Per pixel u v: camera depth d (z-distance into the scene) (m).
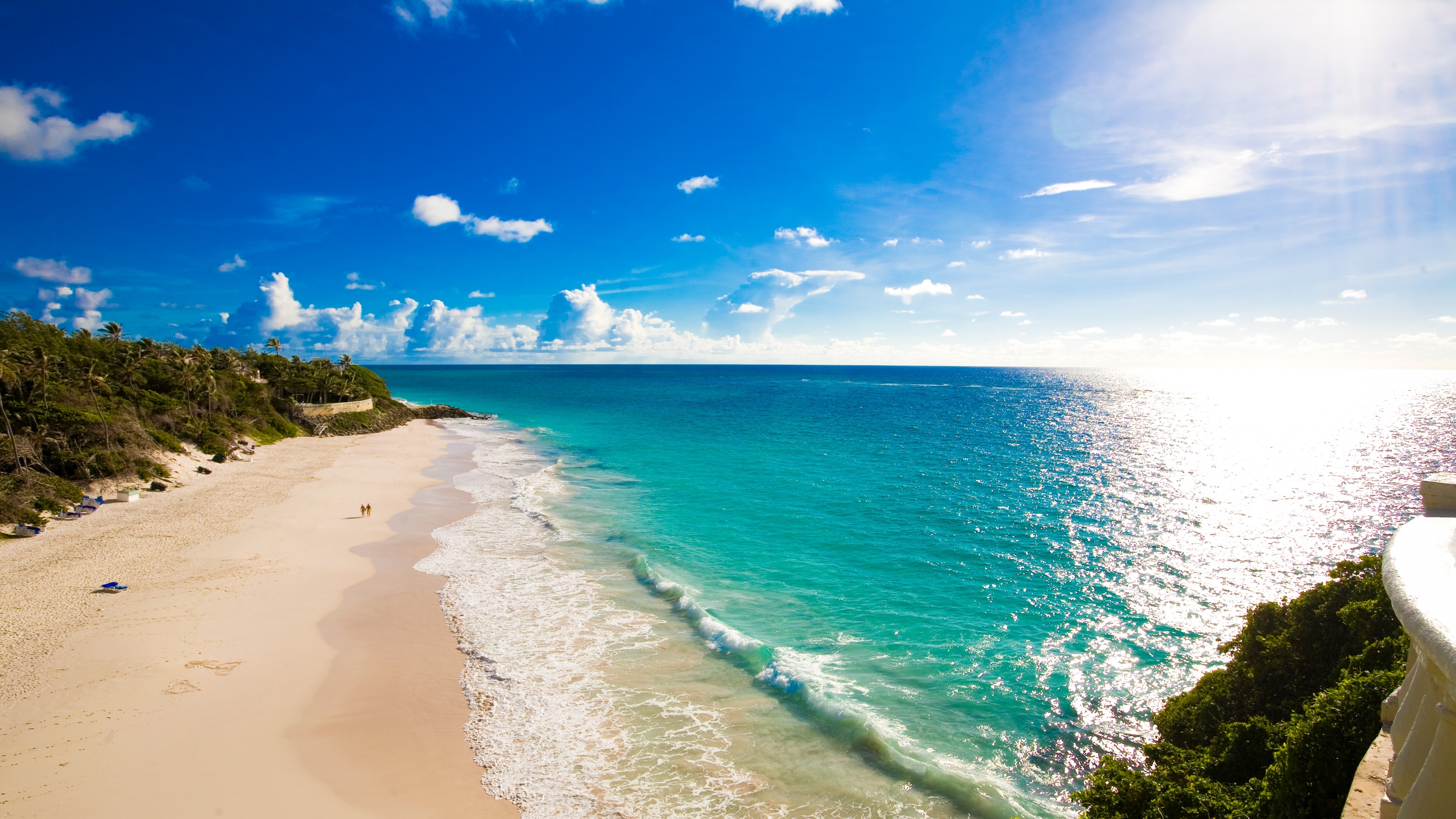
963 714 21.52
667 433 90.75
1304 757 10.04
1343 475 59.56
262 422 76.69
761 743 19.81
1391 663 12.52
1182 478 57.81
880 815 17.05
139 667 22.56
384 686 22.38
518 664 24.05
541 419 112.44
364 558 34.69
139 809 16.45
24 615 26.30
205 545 35.62
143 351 78.56
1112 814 13.38
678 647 25.52
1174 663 24.80
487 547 37.16
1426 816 4.33
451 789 17.73
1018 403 143.75
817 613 28.97
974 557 36.28
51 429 47.50
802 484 55.00
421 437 86.94
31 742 18.61
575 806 17.23
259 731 19.72
